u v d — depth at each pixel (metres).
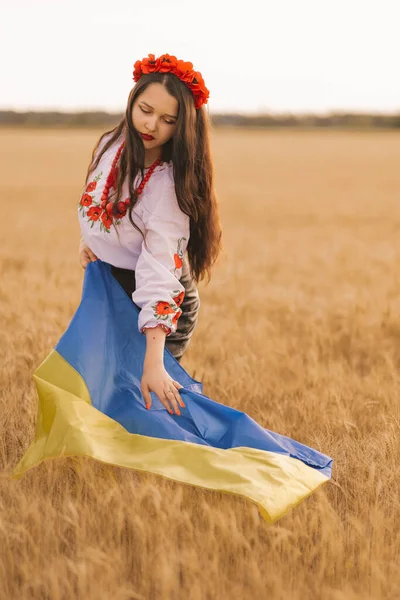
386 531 2.72
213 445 2.89
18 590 2.35
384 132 94.31
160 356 2.77
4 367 4.19
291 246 11.48
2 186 22.34
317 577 2.45
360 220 15.48
